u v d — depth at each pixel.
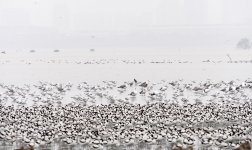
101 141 50.03
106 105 75.12
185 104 76.56
